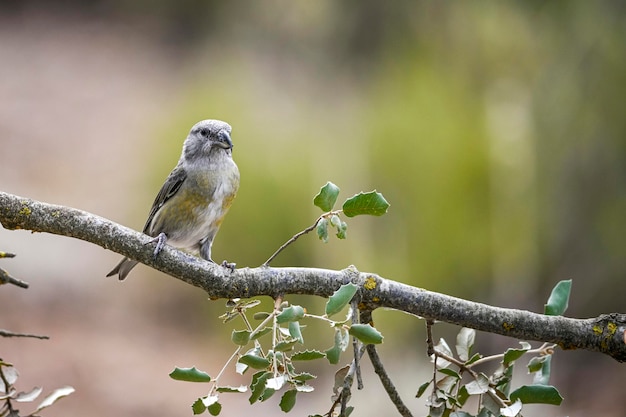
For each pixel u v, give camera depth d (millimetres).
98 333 15898
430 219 14578
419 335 14211
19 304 16281
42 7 29656
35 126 21750
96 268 18000
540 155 13438
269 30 17844
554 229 13539
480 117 14289
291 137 16281
